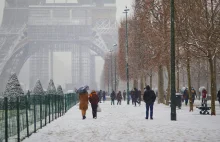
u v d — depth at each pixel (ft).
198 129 102.53
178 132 96.22
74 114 189.78
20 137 90.12
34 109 107.55
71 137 90.27
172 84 136.26
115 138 87.15
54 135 95.14
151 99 143.54
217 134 91.30
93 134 95.61
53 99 153.79
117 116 163.53
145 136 89.86
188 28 173.06
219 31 159.94
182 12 178.40
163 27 251.39
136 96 272.92
